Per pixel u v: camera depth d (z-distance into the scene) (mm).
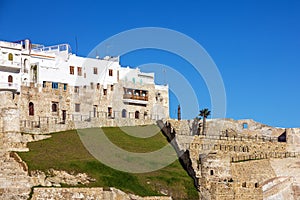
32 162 129375
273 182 160375
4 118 141750
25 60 164125
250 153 172000
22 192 118438
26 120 157375
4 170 124188
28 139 146000
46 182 123250
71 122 159875
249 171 160250
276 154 177875
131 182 134000
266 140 181625
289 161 167750
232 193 146125
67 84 169000
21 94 158125
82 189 123000
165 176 142750
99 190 124562
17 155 133000
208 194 143750
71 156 138750
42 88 163375
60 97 166500
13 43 162125
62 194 120875
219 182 146375
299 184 163750
